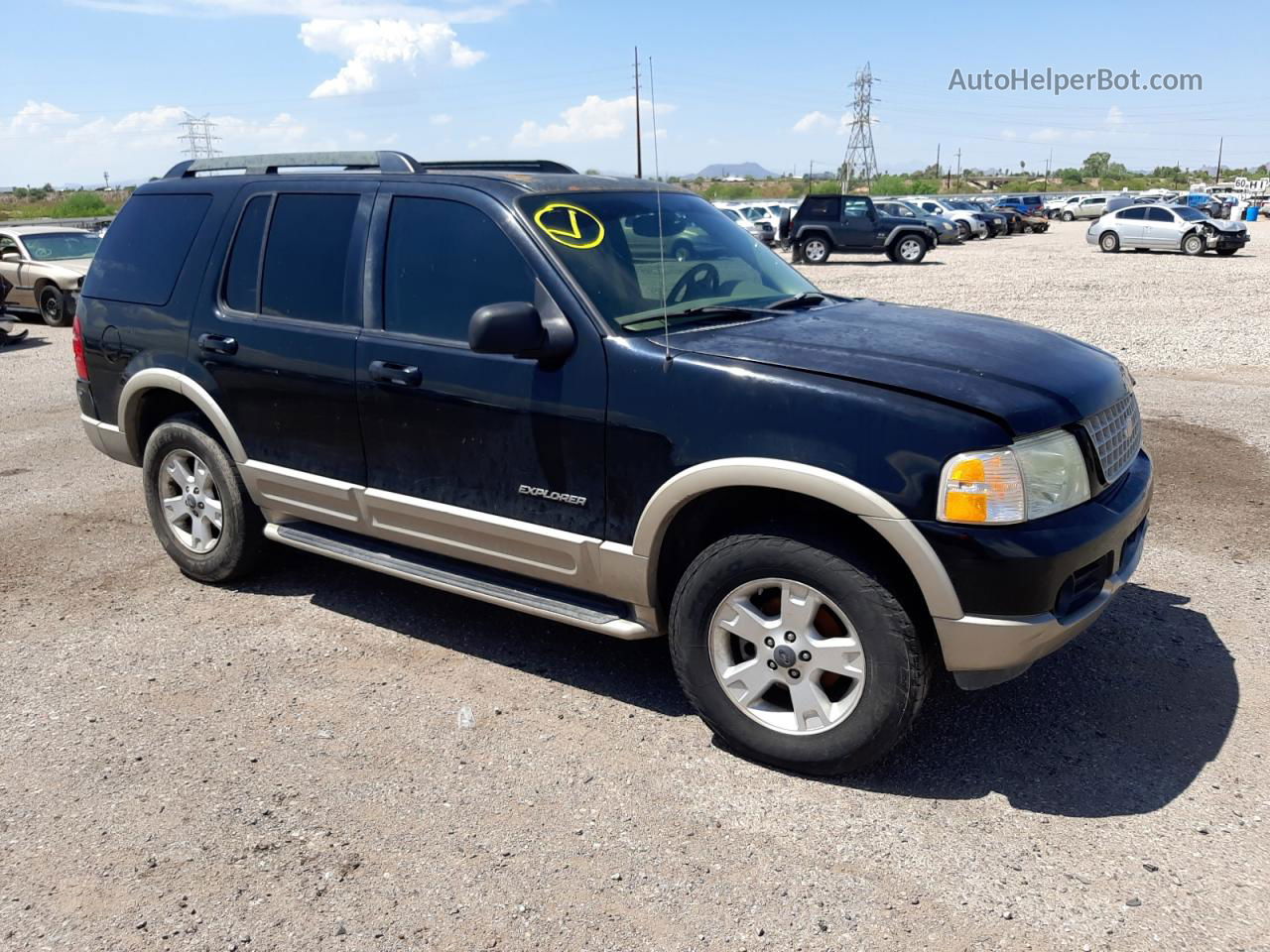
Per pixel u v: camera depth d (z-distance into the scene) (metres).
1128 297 17.53
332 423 4.36
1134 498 3.52
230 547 5.00
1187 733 3.65
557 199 4.00
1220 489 6.40
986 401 3.11
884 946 2.64
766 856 3.02
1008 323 4.13
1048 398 3.24
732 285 4.22
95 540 5.96
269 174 4.84
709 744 3.66
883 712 3.20
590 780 3.43
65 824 3.23
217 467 4.89
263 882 2.94
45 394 10.73
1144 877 2.88
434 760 3.57
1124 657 4.23
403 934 2.72
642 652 4.45
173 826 3.21
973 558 3.01
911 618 3.17
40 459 7.91
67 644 4.57
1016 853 3.01
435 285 4.06
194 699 4.04
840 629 3.33
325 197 4.47
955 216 39.22
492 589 4.00
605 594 3.75
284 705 3.98
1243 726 3.68
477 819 3.22
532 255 3.79
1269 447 7.33
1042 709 3.84
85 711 3.96
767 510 3.51
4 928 2.77
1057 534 3.09
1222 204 49.12
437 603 4.99
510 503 3.88
